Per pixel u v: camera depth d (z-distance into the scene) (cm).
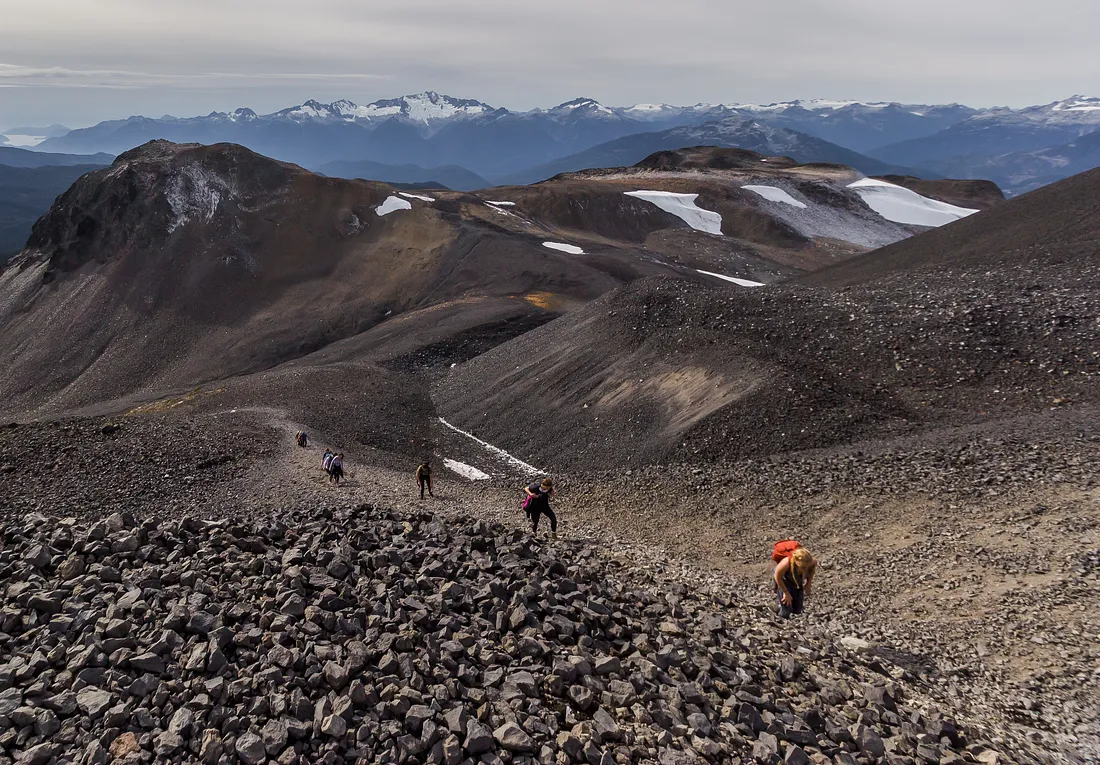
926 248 7856
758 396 3759
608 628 1012
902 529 1997
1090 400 2938
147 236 15488
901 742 862
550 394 5438
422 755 671
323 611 859
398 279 14512
